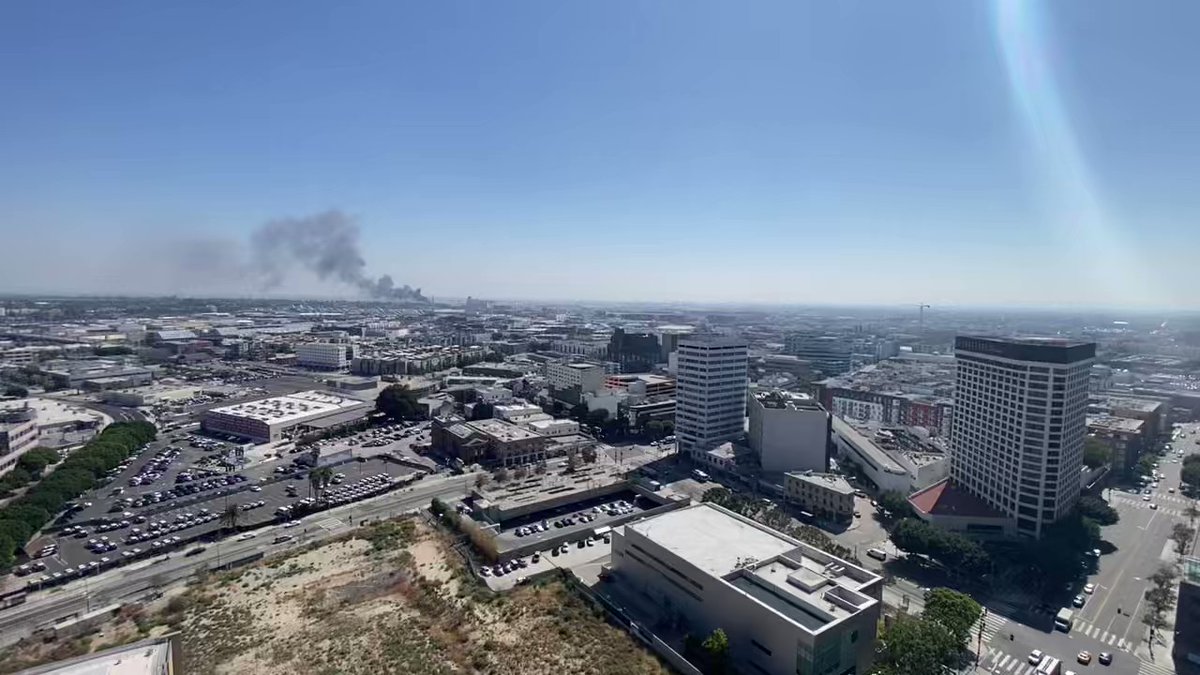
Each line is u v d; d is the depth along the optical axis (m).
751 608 117.88
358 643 123.06
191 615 134.12
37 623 131.75
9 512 175.62
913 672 111.81
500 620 133.00
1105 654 129.50
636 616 136.88
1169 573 156.12
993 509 193.62
